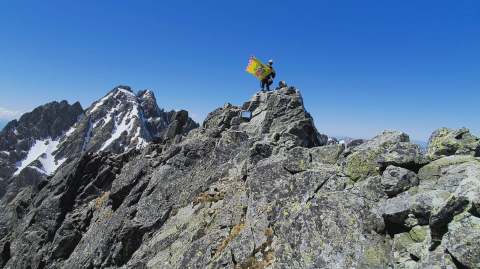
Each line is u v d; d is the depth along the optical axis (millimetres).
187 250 18250
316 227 12391
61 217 32469
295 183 16406
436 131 15039
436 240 9367
